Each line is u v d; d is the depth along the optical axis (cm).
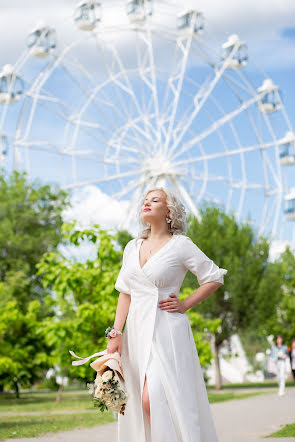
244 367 5059
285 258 3544
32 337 2444
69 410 1510
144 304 384
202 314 2889
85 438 822
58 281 1200
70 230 1180
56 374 2528
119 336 394
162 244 400
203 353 1920
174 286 391
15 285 2856
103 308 1172
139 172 3325
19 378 2488
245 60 3441
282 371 1803
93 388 377
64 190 3319
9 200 3195
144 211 407
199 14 3259
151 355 372
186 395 365
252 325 2933
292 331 3347
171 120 3250
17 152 3244
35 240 3111
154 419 354
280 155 3672
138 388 383
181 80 3228
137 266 388
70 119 3362
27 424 1040
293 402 1480
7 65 3306
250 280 2850
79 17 3231
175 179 3288
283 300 3403
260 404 1465
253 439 762
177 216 407
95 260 1199
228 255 2903
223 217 3030
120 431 380
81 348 1242
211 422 381
